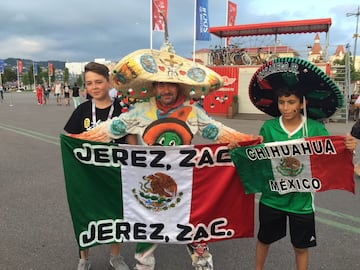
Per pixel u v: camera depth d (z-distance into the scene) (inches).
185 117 109.4
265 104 116.3
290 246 145.6
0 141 375.6
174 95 106.0
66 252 138.6
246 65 725.9
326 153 103.1
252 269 128.3
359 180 246.8
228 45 823.7
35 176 242.7
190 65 109.7
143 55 104.7
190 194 112.7
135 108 108.7
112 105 120.3
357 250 141.9
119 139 115.3
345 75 696.4
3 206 185.2
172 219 113.8
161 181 111.6
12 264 129.1
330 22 709.9
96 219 111.9
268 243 111.9
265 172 107.7
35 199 196.4
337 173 104.6
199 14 760.3
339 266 130.0
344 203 196.9
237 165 109.3
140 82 103.7
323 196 209.2
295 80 100.9
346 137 101.0
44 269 126.6
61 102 1111.6
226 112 717.3
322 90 101.3
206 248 116.6
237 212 115.8
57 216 172.7
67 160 108.0
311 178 104.6
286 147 104.5
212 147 110.1
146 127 108.8
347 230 160.4
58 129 463.8
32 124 516.7
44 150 329.7
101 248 143.6
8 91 2871.6
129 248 144.5
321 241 149.3
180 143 110.2
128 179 111.6
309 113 110.3
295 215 105.3
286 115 104.4
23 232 154.9
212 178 112.7
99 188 111.1
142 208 113.2
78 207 110.0
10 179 235.0
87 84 117.5
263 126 112.0
